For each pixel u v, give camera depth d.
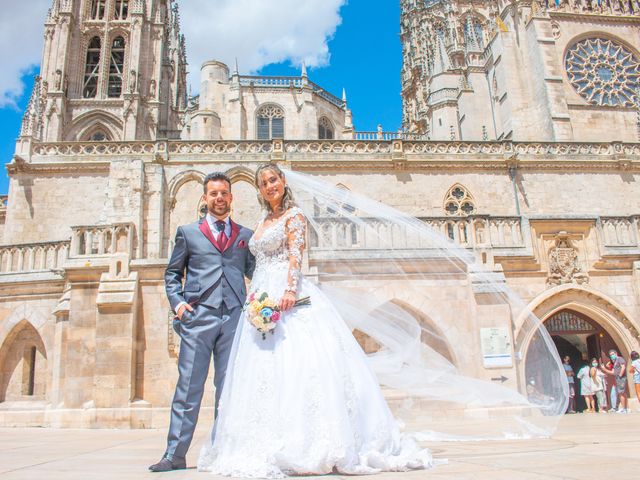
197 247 6.67
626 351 23.31
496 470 5.14
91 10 62.88
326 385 5.54
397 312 10.39
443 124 57.75
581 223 24.11
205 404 18.72
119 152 36.62
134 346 19.66
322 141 36.00
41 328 21.94
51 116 55.81
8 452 8.73
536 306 22.88
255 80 59.28
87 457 7.76
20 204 36.28
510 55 48.28
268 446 5.33
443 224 23.19
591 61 49.78
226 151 35.59
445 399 10.66
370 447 5.56
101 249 20.98
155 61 61.62
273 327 5.85
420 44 87.12
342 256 19.47
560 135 43.91
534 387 11.18
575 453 6.68
